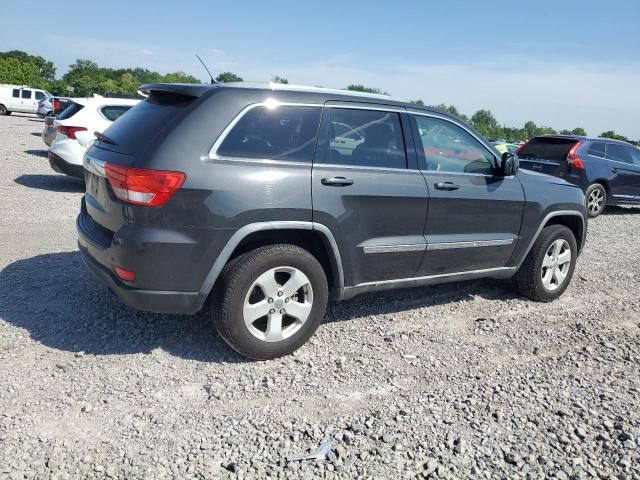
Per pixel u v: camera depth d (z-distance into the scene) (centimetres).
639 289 608
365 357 398
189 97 371
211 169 346
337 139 398
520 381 374
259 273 363
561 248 545
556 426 321
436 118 458
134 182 338
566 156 1101
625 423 325
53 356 368
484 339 445
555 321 493
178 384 345
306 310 387
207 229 345
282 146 374
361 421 317
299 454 284
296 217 369
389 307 501
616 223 1090
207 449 284
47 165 1299
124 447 282
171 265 344
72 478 257
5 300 450
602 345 443
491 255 489
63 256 580
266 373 366
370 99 423
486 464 285
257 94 374
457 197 450
